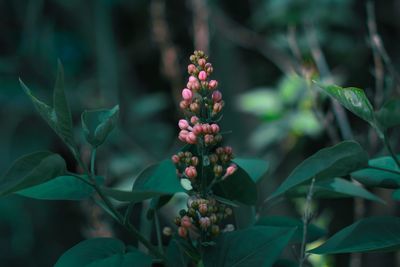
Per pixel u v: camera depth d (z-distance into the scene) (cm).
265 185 425
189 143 152
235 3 575
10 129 533
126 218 144
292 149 464
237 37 498
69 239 560
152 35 536
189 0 525
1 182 129
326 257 290
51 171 133
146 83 606
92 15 554
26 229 560
